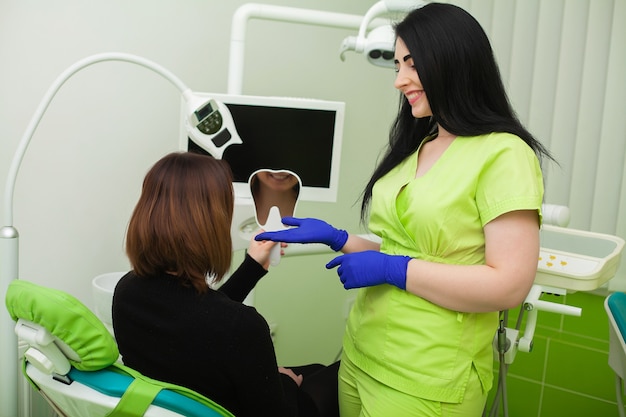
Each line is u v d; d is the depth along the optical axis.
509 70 2.40
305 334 2.78
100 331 0.97
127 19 1.89
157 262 1.06
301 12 1.82
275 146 1.66
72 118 1.82
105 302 1.59
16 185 1.74
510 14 2.38
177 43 2.04
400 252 1.27
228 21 2.18
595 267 1.50
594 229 2.30
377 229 1.33
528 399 2.51
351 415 1.41
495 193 1.13
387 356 1.25
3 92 1.67
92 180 1.90
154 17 1.96
